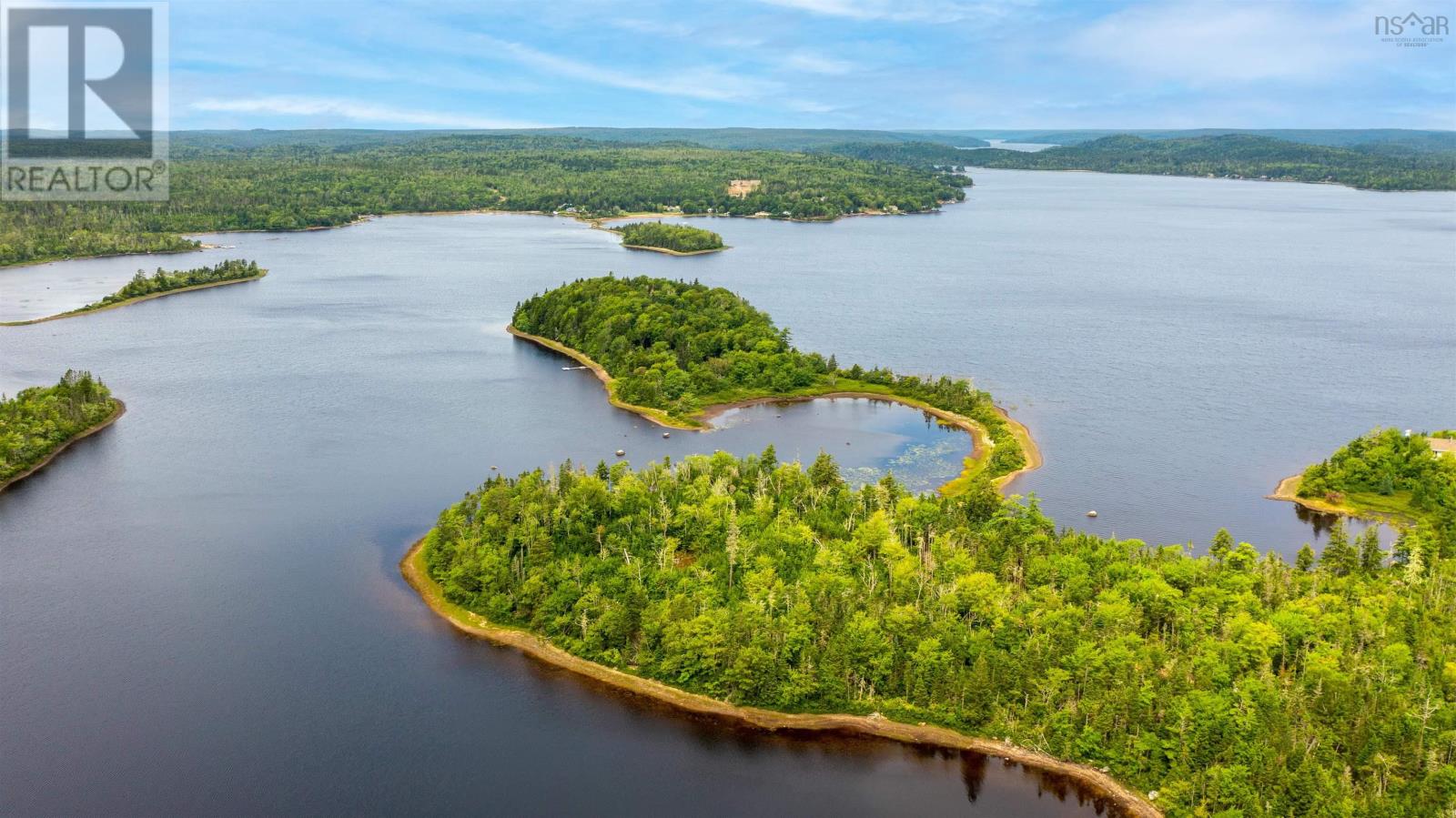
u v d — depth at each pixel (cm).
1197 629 17950
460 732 17138
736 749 16900
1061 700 16888
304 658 18988
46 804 15375
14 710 17388
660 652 18538
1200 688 16125
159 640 19512
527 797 15825
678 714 17662
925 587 19488
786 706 17675
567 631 19525
